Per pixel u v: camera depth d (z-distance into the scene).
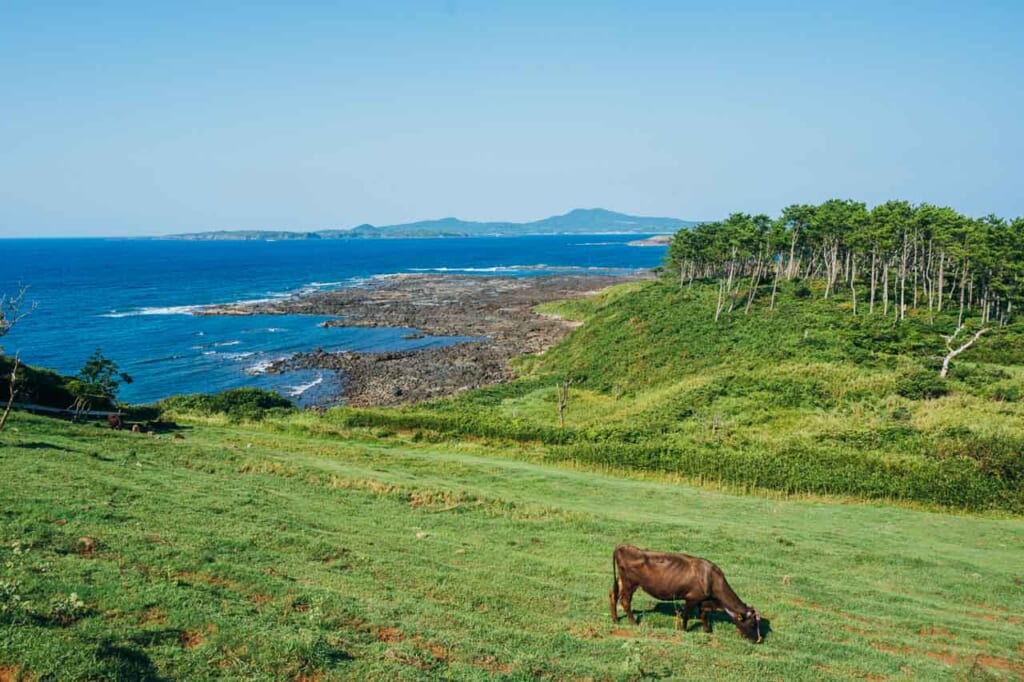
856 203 103.31
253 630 11.66
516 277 199.75
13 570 12.16
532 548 21.59
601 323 92.44
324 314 126.88
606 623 15.03
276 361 86.50
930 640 16.31
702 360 70.00
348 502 25.23
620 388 67.94
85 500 18.36
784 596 18.62
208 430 43.41
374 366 84.44
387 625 13.05
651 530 25.03
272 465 29.94
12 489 18.23
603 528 24.86
